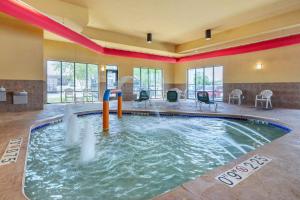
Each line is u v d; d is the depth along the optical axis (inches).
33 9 163.8
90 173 103.5
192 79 502.9
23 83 263.7
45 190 85.7
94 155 129.7
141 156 129.3
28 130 153.9
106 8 227.6
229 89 417.4
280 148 109.3
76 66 410.6
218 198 59.8
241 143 157.0
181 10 234.8
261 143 156.7
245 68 387.9
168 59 447.5
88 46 276.8
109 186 89.9
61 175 100.6
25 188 87.1
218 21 273.7
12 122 185.5
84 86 422.3
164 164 116.3
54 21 188.4
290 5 222.5
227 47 365.1
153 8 229.6
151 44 378.6
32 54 269.9
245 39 314.8
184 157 127.6
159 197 60.4
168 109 303.3
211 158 126.0
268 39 300.0
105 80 445.4
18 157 95.8
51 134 177.8
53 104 368.2
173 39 371.2
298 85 315.9
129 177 99.0
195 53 428.1
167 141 163.0
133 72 486.3
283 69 332.8
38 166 111.3
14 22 252.7
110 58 450.6
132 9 231.8
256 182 70.2
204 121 242.4
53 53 374.9
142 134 184.2
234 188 65.9
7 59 250.1
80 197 80.4
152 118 263.0
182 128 208.2
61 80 393.7
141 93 348.8
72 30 220.8
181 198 59.7
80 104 372.5
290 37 268.7
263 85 360.5
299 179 72.5
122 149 142.7
